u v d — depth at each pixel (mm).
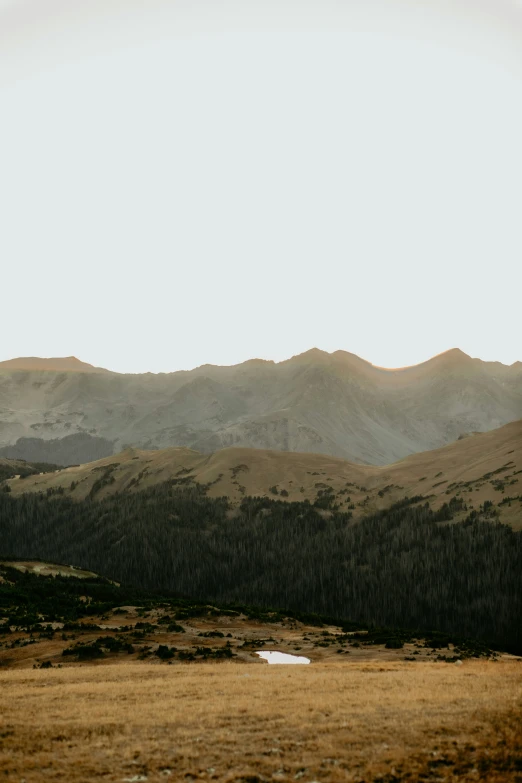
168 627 74375
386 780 22672
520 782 22234
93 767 23984
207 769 23734
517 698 32531
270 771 23484
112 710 32031
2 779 22859
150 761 24547
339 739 26359
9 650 64250
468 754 24578
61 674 47125
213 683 40344
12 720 30203
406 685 38500
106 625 77750
